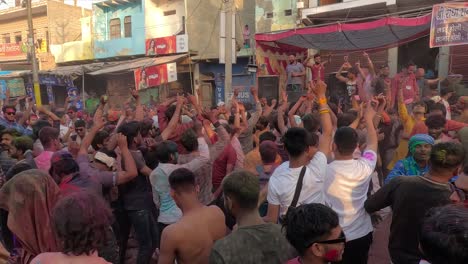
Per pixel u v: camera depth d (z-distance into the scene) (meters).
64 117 9.74
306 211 1.80
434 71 13.23
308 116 4.61
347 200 3.05
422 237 1.39
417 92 8.74
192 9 20.66
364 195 3.12
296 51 13.29
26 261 2.82
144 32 22.52
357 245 3.06
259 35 11.53
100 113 5.25
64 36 27.05
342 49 12.33
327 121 3.19
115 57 23.62
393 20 9.09
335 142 3.13
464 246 1.26
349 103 10.50
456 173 2.73
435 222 1.37
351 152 3.11
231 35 12.44
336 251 1.76
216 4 20.06
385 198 2.88
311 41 11.63
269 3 16.67
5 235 3.38
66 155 3.45
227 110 7.84
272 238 2.13
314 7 14.40
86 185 3.42
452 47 12.19
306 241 1.76
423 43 13.77
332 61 14.44
